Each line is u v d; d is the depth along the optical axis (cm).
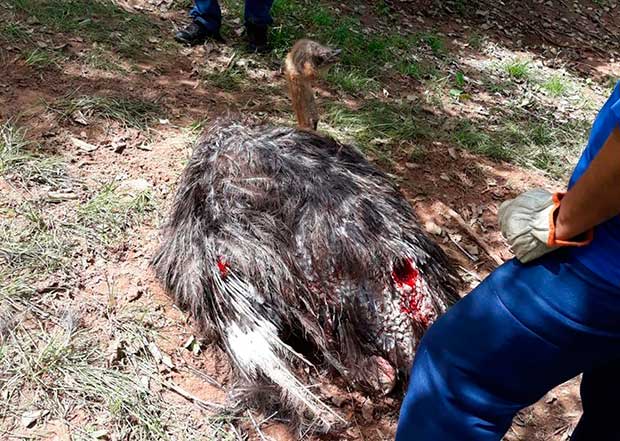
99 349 180
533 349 119
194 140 263
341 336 179
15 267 195
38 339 178
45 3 324
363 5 453
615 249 109
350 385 181
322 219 187
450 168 289
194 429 167
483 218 267
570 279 113
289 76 255
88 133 255
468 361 125
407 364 176
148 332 188
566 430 188
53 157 238
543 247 115
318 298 181
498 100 366
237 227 190
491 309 122
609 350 117
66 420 162
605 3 625
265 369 172
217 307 185
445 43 436
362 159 224
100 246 210
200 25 331
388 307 178
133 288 199
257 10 331
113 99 271
